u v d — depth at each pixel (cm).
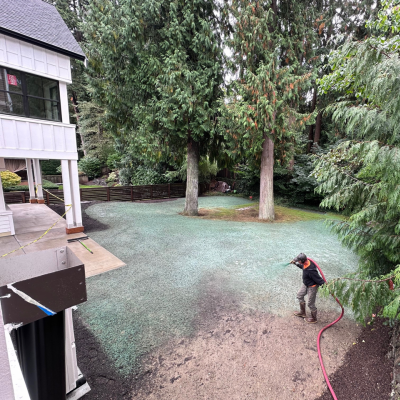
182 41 983
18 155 692
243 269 590
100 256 652
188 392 283
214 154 1291
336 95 1394
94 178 2355
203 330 381
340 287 336
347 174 384
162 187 1800
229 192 2125
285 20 1055
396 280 296
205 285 514
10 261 126
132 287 503
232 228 957
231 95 1001
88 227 926
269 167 1127
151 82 1001
